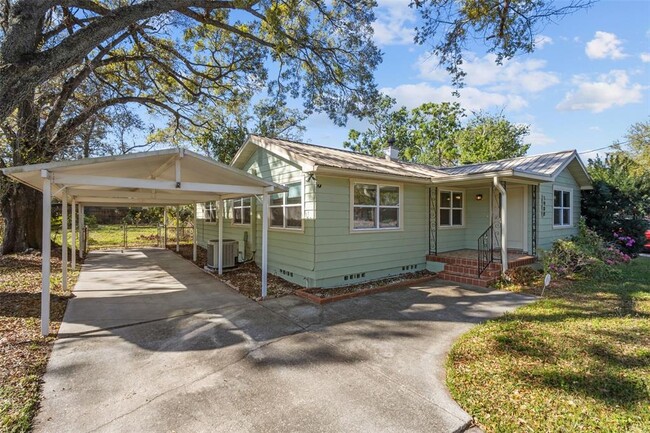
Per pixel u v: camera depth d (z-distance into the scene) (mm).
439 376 3592
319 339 4680
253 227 10883
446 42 7699
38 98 10508
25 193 12344
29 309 5883
